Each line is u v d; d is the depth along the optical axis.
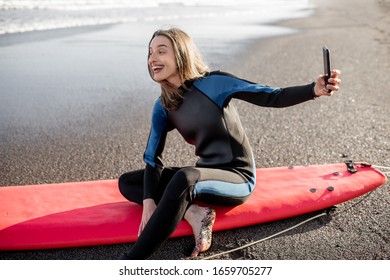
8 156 4.04
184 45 2.67
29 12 13.75
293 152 4.09
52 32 10.55
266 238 2.78
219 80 2.67
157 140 2.88
